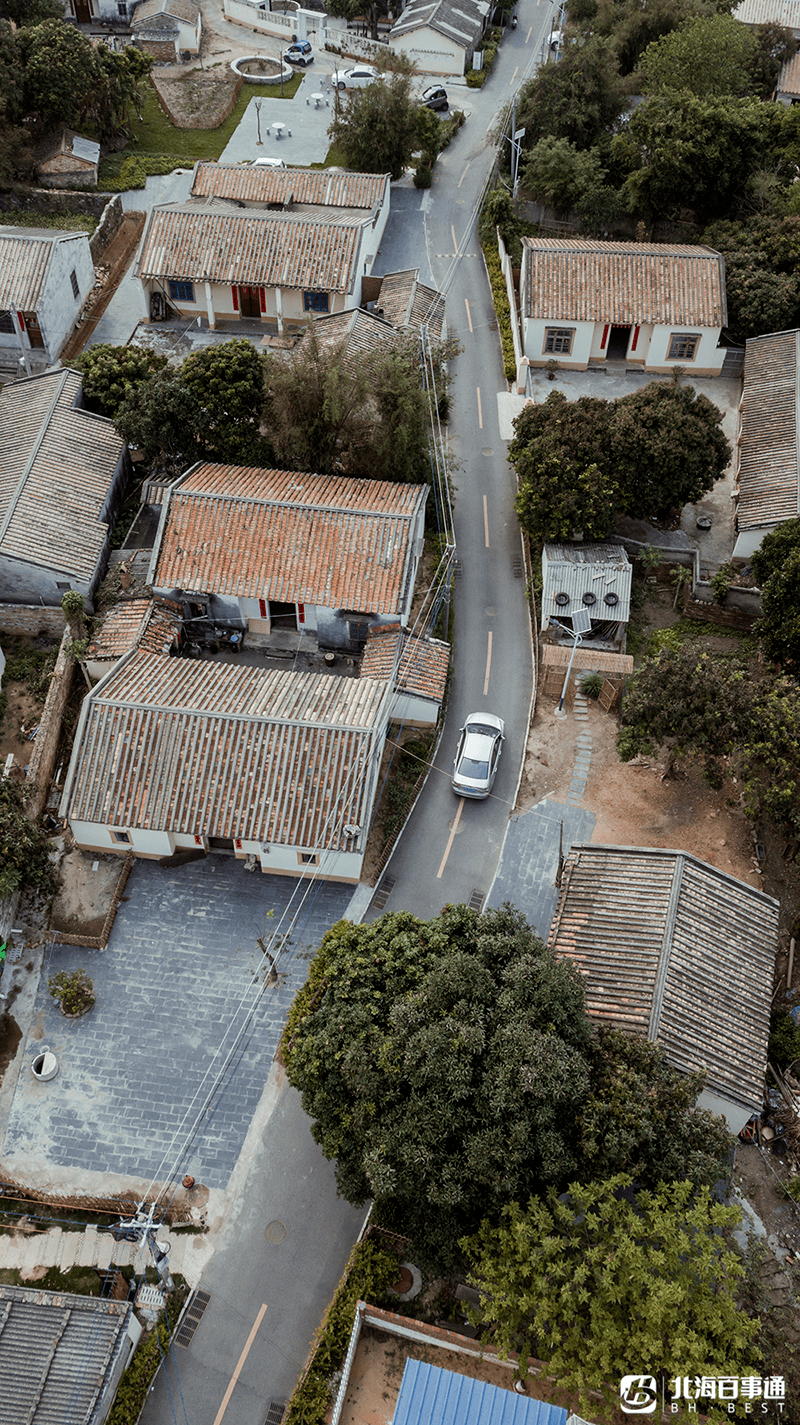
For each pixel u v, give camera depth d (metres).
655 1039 31.31
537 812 42.75
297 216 64.31
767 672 45.44
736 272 60.59
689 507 54.91
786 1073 34.84
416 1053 27.20
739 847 41.41
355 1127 28.44
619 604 46.88
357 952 31.62
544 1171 26.53
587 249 60.72
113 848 40.66
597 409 50.19
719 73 70.88
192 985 37.56
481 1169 26.03
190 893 40.06
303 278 61.44
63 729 44.25
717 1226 27.58
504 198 71.12
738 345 62.03
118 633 45.06
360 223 63.62
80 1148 33.84
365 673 44.69
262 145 81.06
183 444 51.03
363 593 45.22
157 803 38.50
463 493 55.88
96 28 94.88
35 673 46.09
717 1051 32.00
